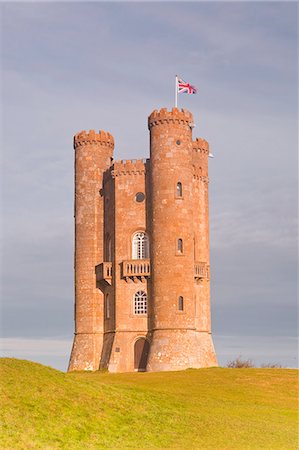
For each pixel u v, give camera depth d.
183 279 78.19
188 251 79.06
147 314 80.31
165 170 79.75
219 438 42.62
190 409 48.75
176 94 82.31
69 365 84.56
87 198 87.44
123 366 79.94
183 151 80.44
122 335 80.50
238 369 71.56
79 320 85.38
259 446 41.56
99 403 44.91
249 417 49.06
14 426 38.75
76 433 39.94
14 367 46.84
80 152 88.56
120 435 41.03
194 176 85.38
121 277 81.56
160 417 45.22
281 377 65.88
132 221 82.44
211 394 57.28
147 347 80.06
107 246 85.62
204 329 83.06
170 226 78.88
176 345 76.38
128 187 83.06
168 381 63.59
